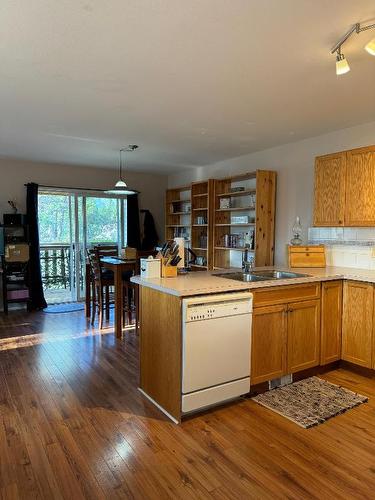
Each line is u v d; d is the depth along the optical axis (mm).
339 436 2273
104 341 4184
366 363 3168
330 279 3225
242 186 5504
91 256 4996
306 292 3076
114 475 1901
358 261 3758
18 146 4832
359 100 3088
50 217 6340
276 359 2906
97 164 6195
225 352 2561
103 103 3186
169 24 1938
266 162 5020
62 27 1965
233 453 2092
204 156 5488
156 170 6852
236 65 2430
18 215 5590
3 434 2275
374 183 3312
